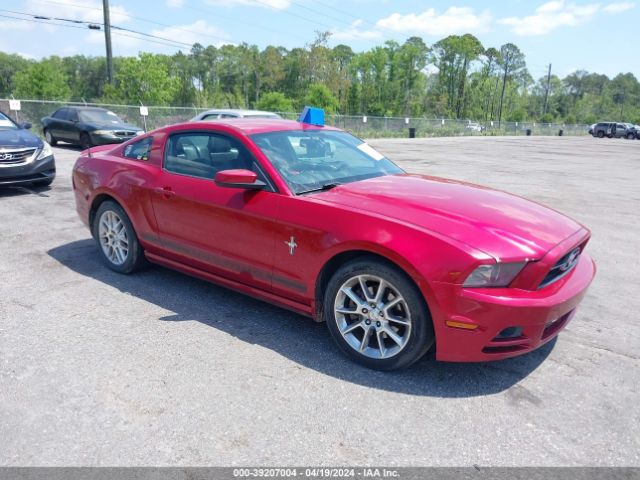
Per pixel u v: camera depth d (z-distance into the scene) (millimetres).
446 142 33500
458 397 2889
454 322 2793
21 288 4426
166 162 4270
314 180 3648
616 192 10977
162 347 3406
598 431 2600
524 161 18828
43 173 8594
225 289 4484
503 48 107812
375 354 3137
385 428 2600
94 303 4125
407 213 3100
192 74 107625
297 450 2426
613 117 133875
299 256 3334
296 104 78938
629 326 3912
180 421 2627
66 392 2869
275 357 3307
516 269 2789
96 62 111125
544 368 3230
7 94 106438
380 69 102125
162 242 4301
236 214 3631
